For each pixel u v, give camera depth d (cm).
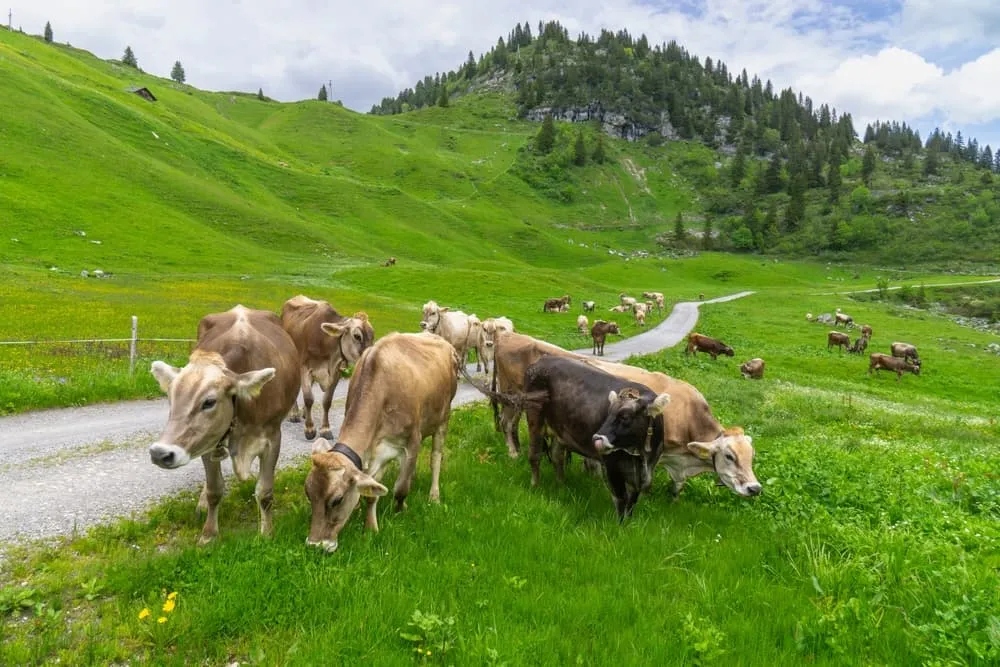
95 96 10438
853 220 19512
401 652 507
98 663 502
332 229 10262
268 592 581
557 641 528
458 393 1934
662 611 588
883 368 4544
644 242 18262
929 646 528
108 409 1409
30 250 5412
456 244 11881
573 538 748
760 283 13438
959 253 17288
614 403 815
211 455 691
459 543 715
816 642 541
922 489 1030
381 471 774
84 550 705
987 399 4128
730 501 946
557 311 5994
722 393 2306
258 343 768
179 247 6738
